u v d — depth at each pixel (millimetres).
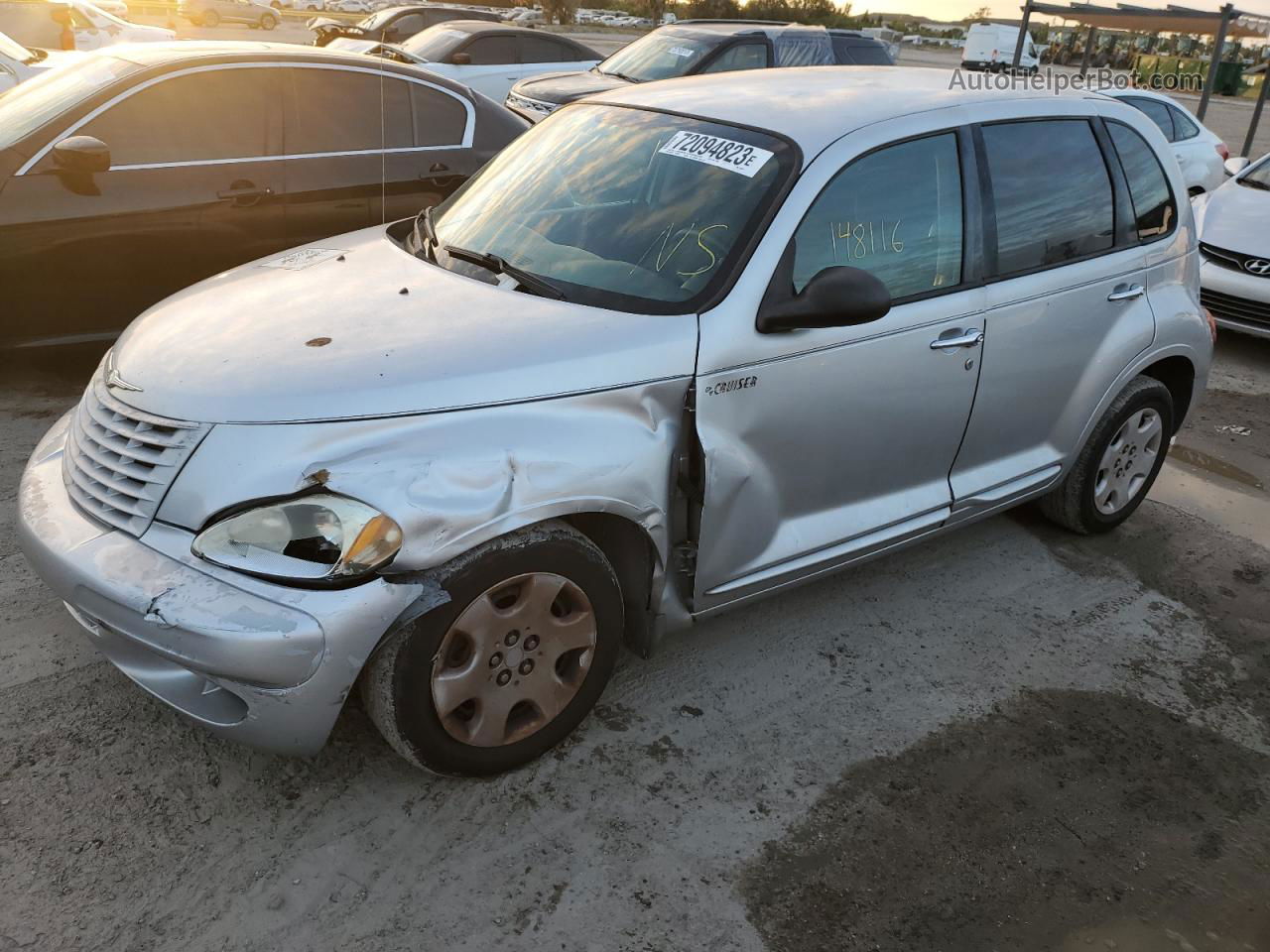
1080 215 3662
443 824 2496
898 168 3102
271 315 2703
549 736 2668
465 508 2264
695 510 2730
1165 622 3707
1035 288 3430
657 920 2281
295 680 2150
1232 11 12078
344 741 2744
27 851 2314
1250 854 2639
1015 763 2896
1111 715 3146
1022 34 12578
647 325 2637
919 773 2820
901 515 3307
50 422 4574
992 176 3348
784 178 2881
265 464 2221
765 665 3236
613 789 2652
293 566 2166
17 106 4938
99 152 4469
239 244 5059
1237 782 2898
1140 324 3867
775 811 2633
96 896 2219
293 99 5160
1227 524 4555
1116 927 2381
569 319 2645
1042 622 3633
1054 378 3631
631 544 2713
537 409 2432
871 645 3400
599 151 3324
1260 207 7172
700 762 2785
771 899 2365
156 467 2301
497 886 2336
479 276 2973
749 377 2719
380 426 2277
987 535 4266
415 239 3400
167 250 4863
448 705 2404
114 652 2443
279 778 2594
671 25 11500
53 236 4566
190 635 2119
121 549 2273
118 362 2650
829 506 3123
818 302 2668
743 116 3184
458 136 5754
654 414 2609
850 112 3146
